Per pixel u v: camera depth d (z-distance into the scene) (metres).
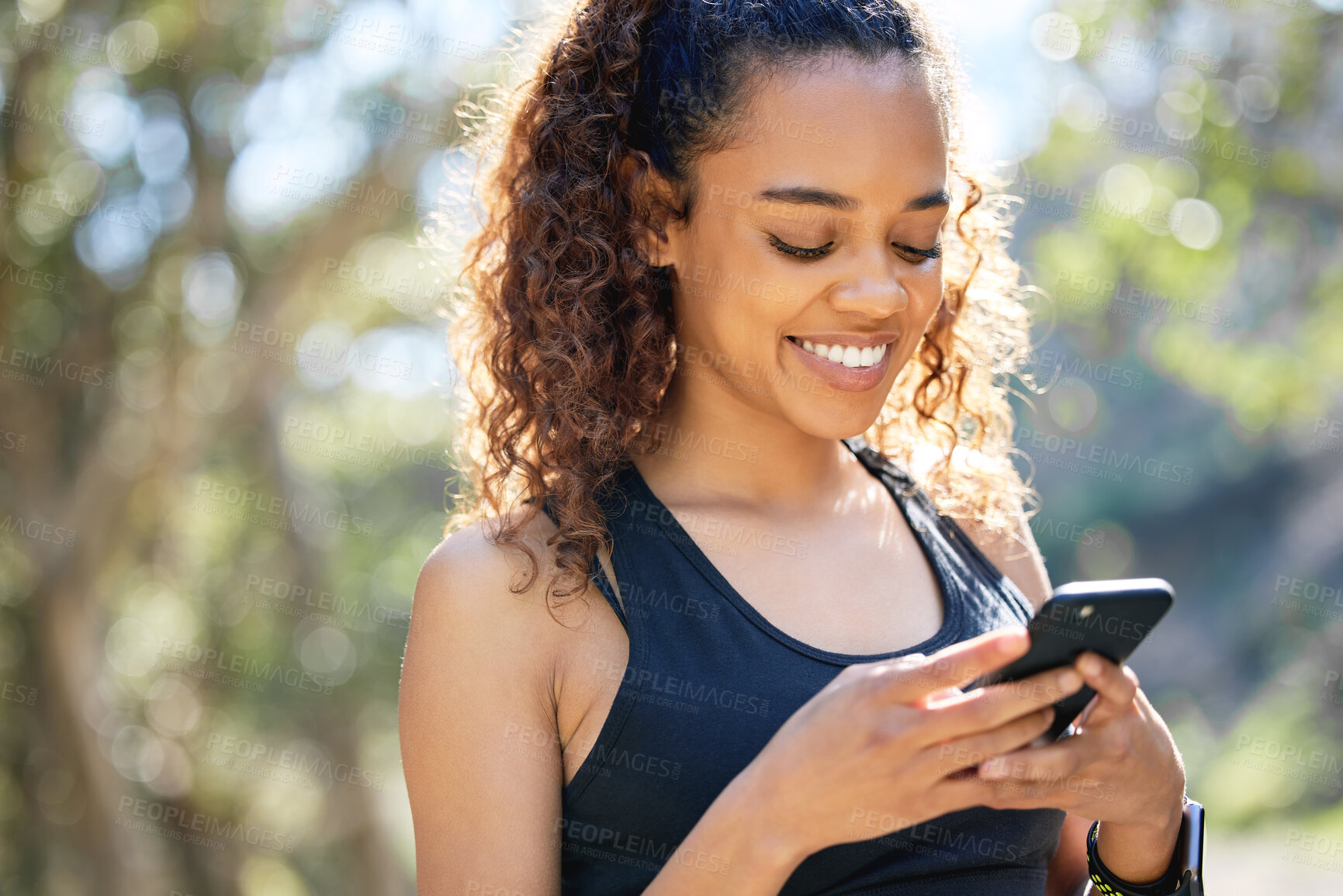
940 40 1.36
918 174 1.24
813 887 1.25
